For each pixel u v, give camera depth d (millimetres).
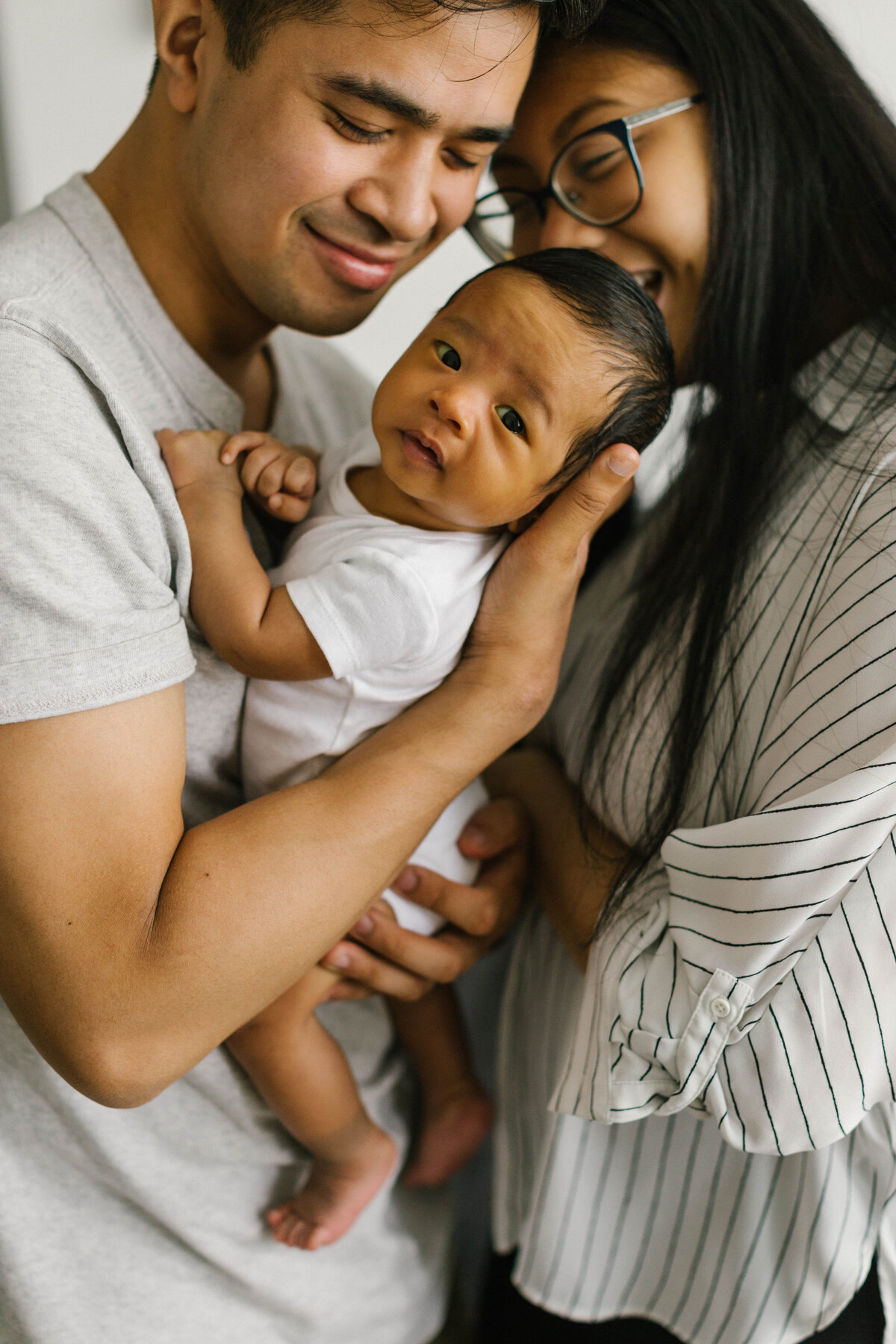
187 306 864
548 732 1109
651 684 870
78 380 695
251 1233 919
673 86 880
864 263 933
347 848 705
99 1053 645
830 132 896
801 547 811
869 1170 789
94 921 635
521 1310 1068
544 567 784
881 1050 686
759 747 799
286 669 750
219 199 778
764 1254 823
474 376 750
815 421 883
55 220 811
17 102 1632
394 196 760
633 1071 759
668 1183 873
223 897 660
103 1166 838
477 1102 1088
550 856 981
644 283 967
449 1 672
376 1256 1010
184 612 743
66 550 638
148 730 660
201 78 768
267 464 819
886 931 690
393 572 743
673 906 771
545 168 933
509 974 1122
